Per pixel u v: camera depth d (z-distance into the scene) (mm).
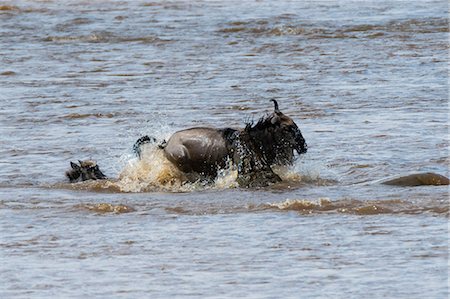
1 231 46344
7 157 64375
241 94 89188
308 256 41281
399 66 103000
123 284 38312
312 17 143875
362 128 71875
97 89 93062
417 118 75250
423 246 42156
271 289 37406
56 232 45938
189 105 84250
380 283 37719
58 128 74688
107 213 49562
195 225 46656
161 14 153250
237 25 136625
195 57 113250
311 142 67000
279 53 115125
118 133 72500
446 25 132625
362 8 153500
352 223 46156
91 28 138875
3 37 132500
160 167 56094
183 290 37500
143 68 106188
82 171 57625
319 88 91125
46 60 113062
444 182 53938
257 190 53844
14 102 86500
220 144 55312
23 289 37969
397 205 48875
